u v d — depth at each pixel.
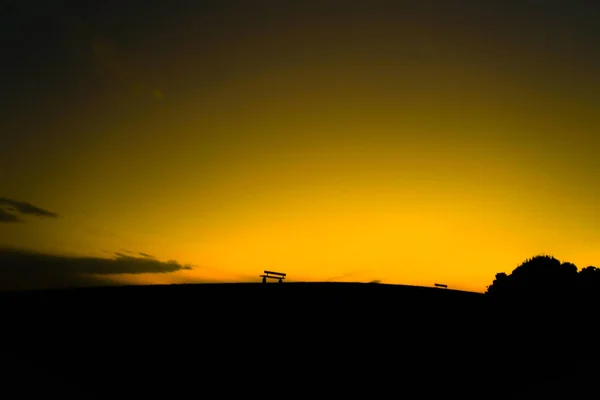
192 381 20.56
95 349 22.75
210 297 31.30
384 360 23.33
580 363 22.16
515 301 29.05
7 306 27.34
